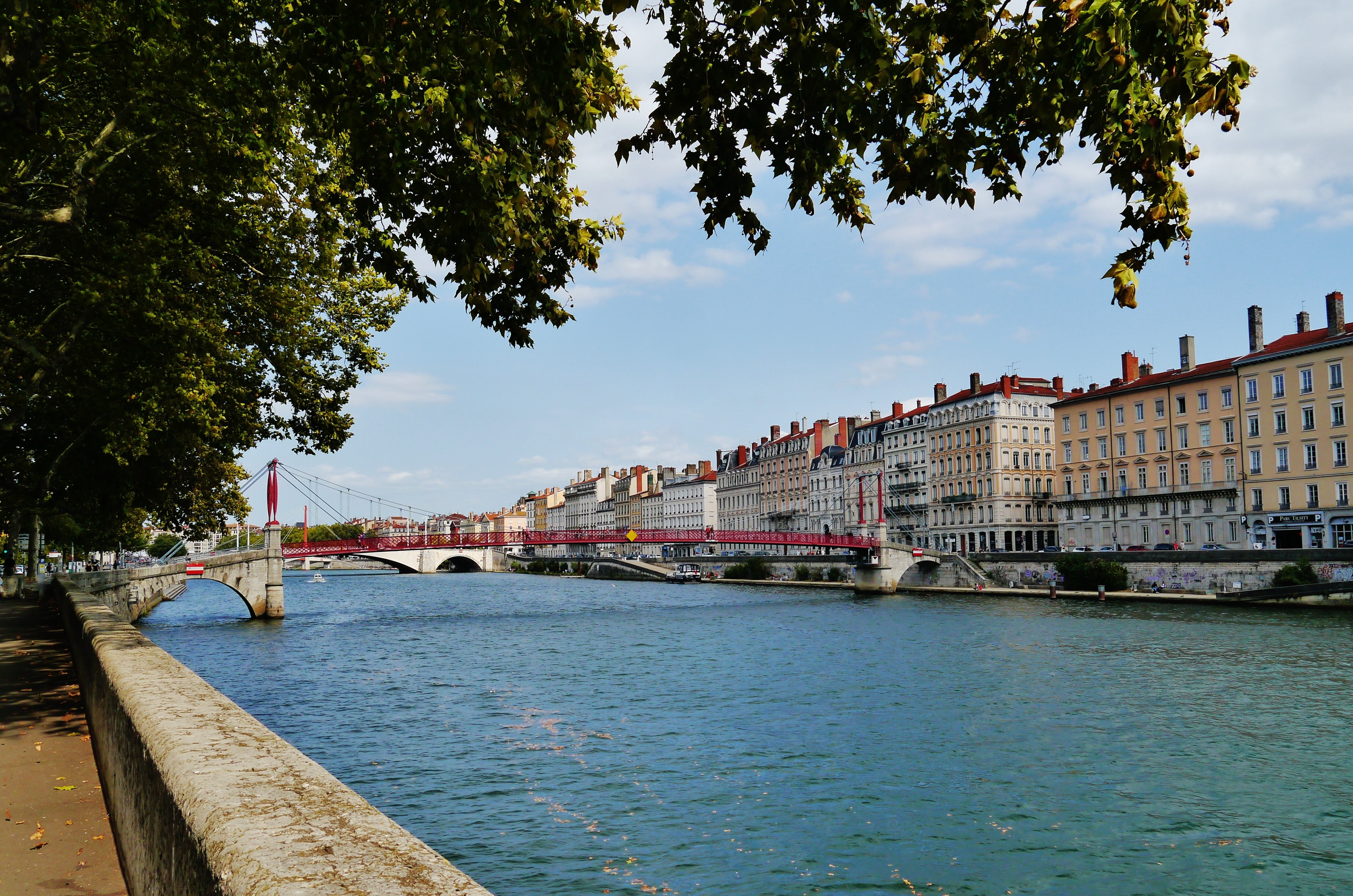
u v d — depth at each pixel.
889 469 115.69
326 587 122.75
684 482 174.62
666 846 15.31
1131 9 5.41
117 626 9.91
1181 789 18.58
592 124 9.45
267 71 12.80
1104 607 59.84
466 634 51.34
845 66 7.01
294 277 20.62
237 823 2.52
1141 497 80.75
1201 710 26.11
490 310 11.09
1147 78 5.84
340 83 9.48
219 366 19.75
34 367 20.06
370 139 9.41
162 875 3.40
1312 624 46.38
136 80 14.09
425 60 8.96
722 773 19.86
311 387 22.98
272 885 1.99
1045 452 98.88
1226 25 5.84
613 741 23.02
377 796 18.17
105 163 14.84
